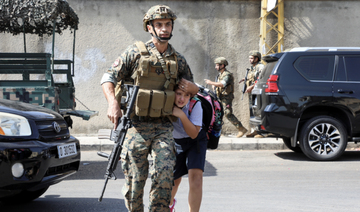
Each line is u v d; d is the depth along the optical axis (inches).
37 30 482.3
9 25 464.1
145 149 162.6
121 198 271.1
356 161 402.9
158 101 158.7
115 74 162.7
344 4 606.2
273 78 403.2
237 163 402.6
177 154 195.6
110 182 322.7
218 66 541.3
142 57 160.9
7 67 394.3
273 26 590.6
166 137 163.6
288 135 401.4
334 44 606.5
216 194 278.1
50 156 227.8
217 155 456.1
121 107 169.9
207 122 195.6
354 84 402.6
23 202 261.0
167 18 159.8
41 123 239.0
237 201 258.7
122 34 601.0
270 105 401.4
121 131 159.0
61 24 468.8
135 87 159.0
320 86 400.8
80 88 602.5
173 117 168.9
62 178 246.2
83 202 260.8
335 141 411.8
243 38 605.3
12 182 209.3
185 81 166.7
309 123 400.8
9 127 221.0
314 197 267.4
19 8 358.0
